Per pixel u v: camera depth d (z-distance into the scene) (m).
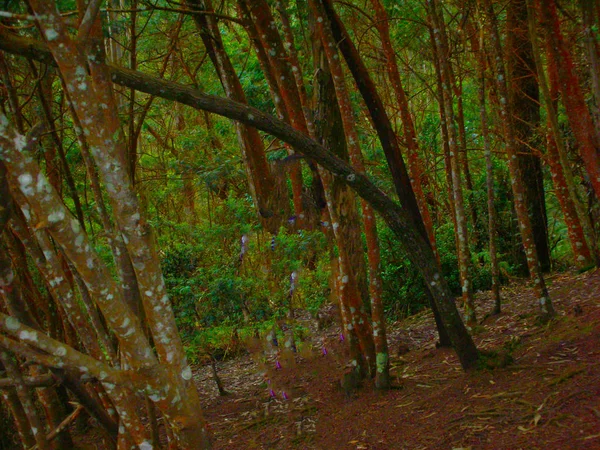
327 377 5.70
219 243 7.80
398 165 5.20
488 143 6.40
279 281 7.37
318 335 7.38
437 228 9.68
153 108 10.43
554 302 6.18
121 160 1.89
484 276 8.88
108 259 7.19
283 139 3.46
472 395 4.09
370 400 4.73
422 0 8.88
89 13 1.82
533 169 9.12
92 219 7.66
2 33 2.44
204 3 6.21
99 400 3.72
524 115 8.82
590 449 2.84
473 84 10.77
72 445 5.21
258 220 7.97
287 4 7.08
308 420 4.79
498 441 3.28
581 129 4.10
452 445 3.42
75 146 7.14
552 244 10.62
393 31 9.80
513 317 6.08
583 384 3.61
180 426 1.94
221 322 7.13
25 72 5.93
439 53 5.80
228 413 5.55
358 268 6.21
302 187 7.64
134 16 5.98
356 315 5.01
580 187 8.81
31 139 1.63
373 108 5.11
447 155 6.82
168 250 7.64
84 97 1.79
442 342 5.84
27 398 2.44
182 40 9.94
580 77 7.56
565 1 7.44
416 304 8.50
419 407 4.23
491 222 6.52
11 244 4.73
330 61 4.38
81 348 5.10
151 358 1.85
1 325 1.75
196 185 9.70
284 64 5.24
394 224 4.19
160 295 1.97
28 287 5.17
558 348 4.43
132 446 2.53
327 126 5.19
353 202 6.00
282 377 6.09
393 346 6.56
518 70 8.52
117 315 1.78
